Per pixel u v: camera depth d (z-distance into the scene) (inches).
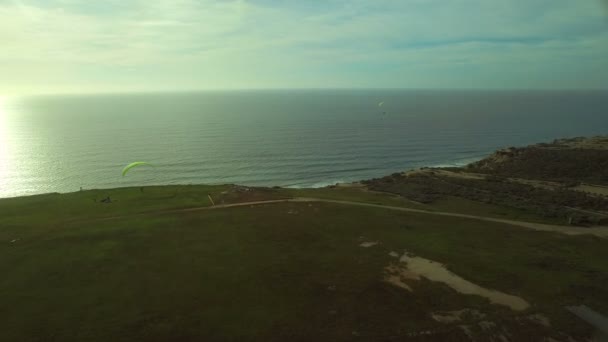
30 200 2333.9
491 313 1037.8
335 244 1583.4
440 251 1512.1
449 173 3508.9
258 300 1107.9
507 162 3816.4
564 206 2333.9
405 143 5944.9
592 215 2098.9
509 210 2271.2
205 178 3865.7
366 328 967.0
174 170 4124.0
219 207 2174.0
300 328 964.0
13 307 1056.2
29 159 4468.5
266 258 1421.0
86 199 2358.5
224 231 1738.4
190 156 4768.7
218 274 1280.8
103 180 3698.3
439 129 7460.6
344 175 4079.7
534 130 7381.9
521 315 1029.8
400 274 1289.4
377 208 2218.3
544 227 1910.7
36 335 924.0
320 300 1109.7
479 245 1601.9
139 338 918.4
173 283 1214.3
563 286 1210.6
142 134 6427.2
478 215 2143.2
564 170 3380.9
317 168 4338.1
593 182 3002.0
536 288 1194.0
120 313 1029.8
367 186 3048.7
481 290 1176.2
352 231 1761.8
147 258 1419.8
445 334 948.0
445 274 1290.6
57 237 1648.6
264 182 3774.6
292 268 1330.0
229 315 1024.9
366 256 1451.8
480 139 6373.0
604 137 5054.1
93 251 1487.5
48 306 1064.2
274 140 6048.2
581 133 7052.2
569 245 1627.7
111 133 6510.8
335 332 948.6
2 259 1402.6
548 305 1086.4
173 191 2581.2
